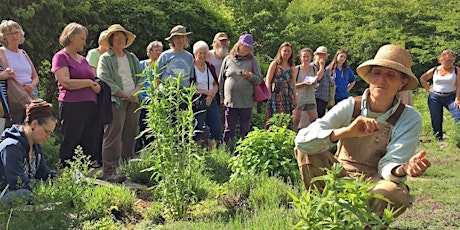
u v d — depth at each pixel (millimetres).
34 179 5352
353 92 24766
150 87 5969
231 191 6652
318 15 27891
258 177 6801
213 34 16000
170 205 5910
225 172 7809
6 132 5461
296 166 7262
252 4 23344
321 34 25453
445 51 12898
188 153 6016
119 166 7742
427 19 26297
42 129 5480
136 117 8398
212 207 6227
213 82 9438
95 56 8969
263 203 6137
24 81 7648
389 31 25828
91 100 7691
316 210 3766
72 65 7676
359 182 3770
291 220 5051
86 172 5766
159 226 5516
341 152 4824
